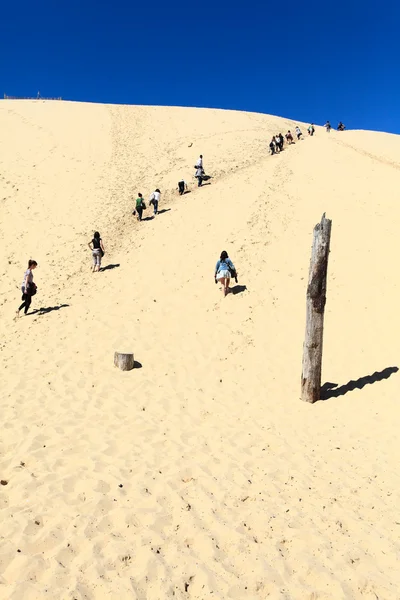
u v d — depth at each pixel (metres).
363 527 5.18
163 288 13.51
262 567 4.41
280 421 7.91
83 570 4.21
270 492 5.73
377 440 7.20
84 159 27.39
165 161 27.69
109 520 4.93
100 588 4.03
